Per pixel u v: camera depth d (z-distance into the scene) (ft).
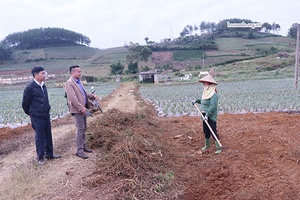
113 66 231.91
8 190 16.49
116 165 17.98
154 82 165.17
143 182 16.55
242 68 197.47
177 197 15.76
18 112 52.37
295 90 70.90
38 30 398.83
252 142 22.86
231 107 45.09
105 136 24.62
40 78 20.81
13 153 24.45
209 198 16.20
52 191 16.51
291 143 22.44
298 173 17.90
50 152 21.80
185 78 169.58
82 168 19.83
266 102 49.88
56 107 56.80
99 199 15.31
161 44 337.31
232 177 17.69
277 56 218.18
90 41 444.96
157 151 21.16
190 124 33.73
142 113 35.50
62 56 331.36
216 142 22.18
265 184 16.67
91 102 25.11
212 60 260.42
